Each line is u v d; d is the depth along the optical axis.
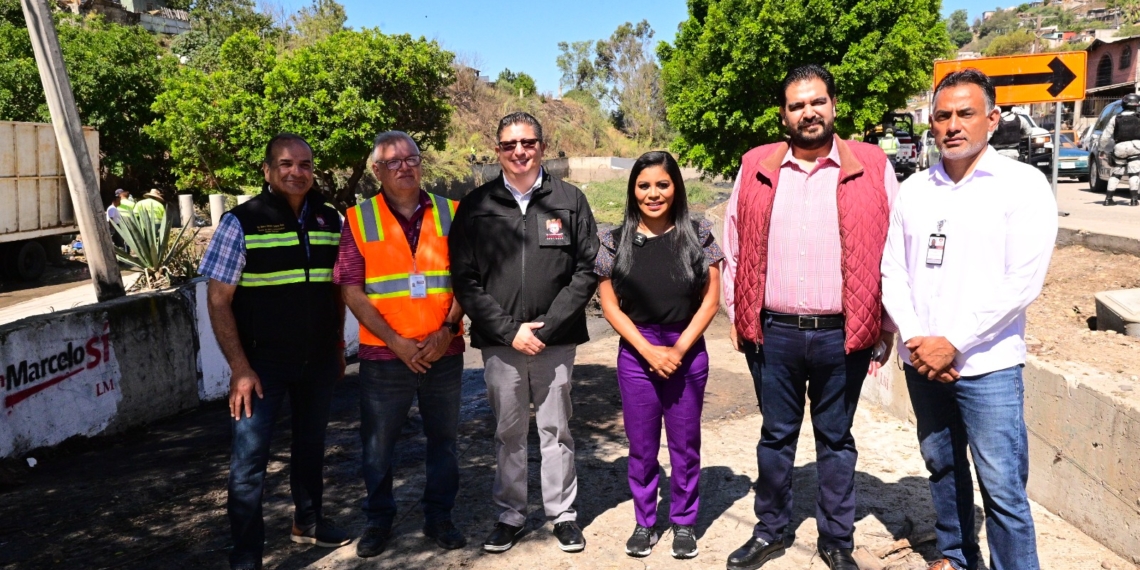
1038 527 3.73
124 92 23.50
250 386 3.36
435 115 22.72
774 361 3.33
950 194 2.93
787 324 3.27
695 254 3.44
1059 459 3.82
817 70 3.11
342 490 4.61
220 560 3.75
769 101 20.33
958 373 2.91
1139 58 36.03
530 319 3.51
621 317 3.50
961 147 2.83
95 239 6.48
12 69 20.92
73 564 3.75
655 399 3.55
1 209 12.84
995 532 2.96
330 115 20.12
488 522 4.05
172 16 50.09
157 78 24.09
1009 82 7.91
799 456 4.81
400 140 3.54
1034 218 2.76
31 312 11.18
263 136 19.61
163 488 4.80
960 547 3.22
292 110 19.75
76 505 4.54
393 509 3.79
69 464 5.41
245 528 3.42
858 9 19.12
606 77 82.19
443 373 3.72
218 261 3.35
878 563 3.41
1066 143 17.34
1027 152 12.62
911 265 3.04
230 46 20.73
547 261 3.49
